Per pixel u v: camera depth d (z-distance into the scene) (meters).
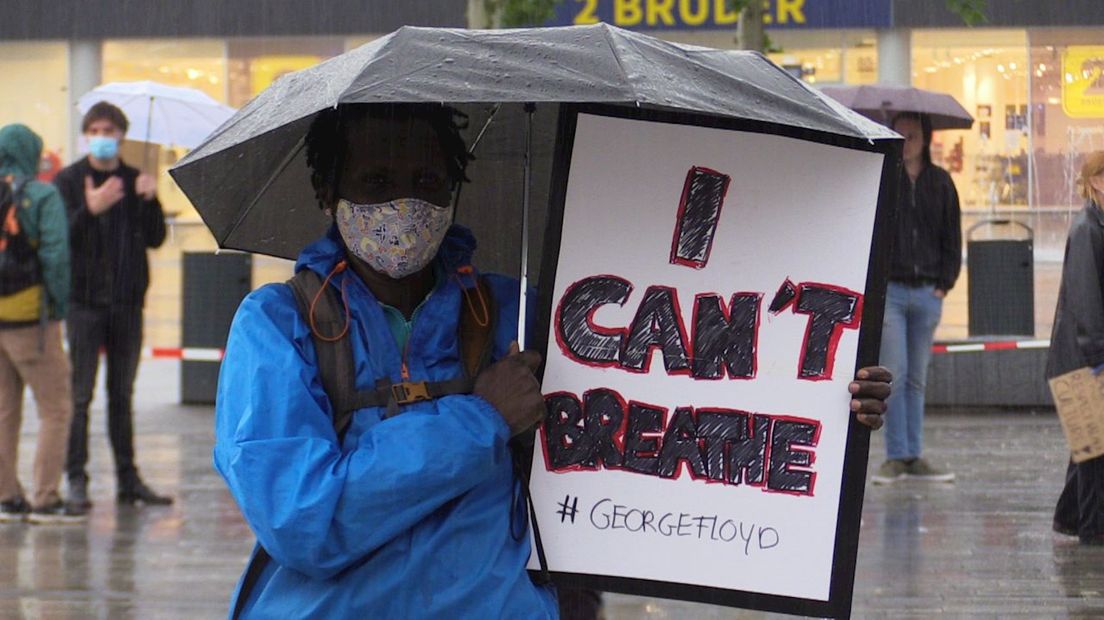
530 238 11.43
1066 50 52.94
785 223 9.94
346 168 9.44
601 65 8.60
